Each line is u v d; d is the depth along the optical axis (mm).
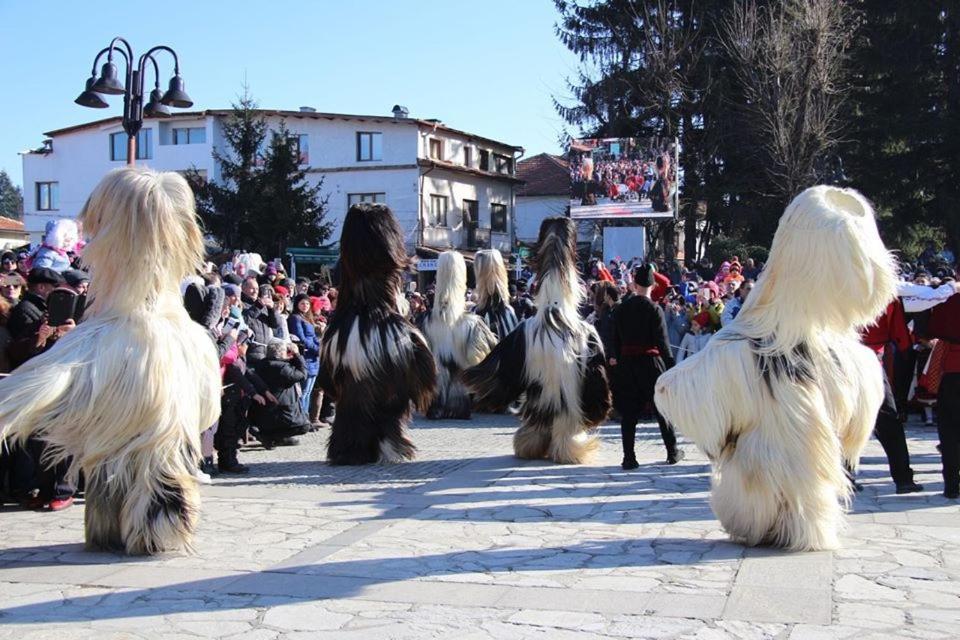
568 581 5363
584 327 9664
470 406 14648
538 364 9594
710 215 42250
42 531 6746
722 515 6184
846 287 5648
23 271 11523
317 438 12422
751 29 38219
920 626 4547
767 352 5820
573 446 9727
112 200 5863
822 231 5641
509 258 48219
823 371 5867
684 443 11477
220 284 9875
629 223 41250
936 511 7215
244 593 5203
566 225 9703
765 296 5938
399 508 7547
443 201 49469
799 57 37000
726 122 40469
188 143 48625
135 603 5051
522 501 7805
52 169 51656
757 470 5852
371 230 9625
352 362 9602
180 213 6043
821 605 4859
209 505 7680
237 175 40938
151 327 5824
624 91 42156
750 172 40812
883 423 7957
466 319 14453
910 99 38031
